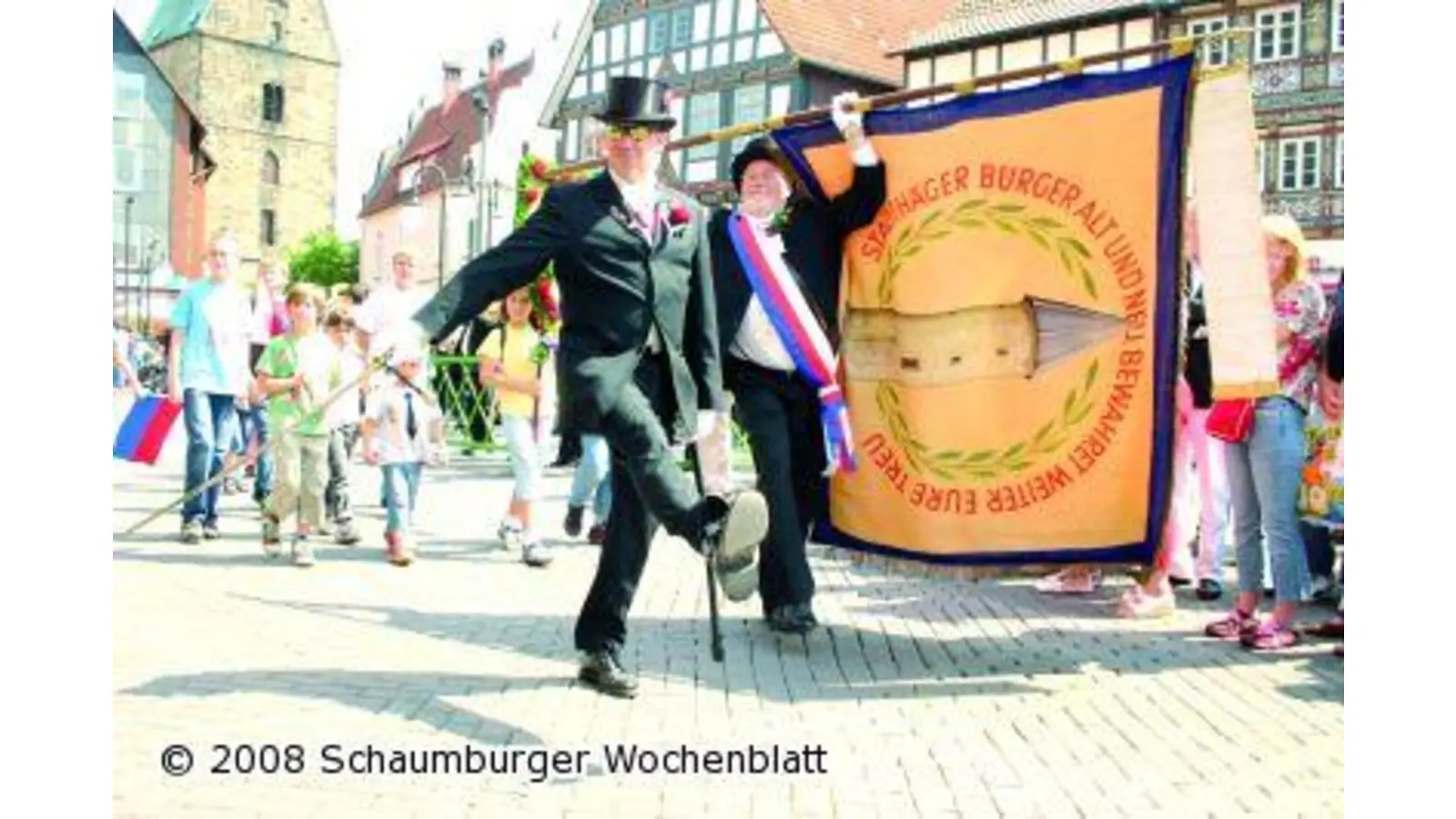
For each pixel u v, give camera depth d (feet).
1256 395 22.21
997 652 23.93
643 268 19.13
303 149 264.72
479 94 110.52
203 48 256.11
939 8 153.89
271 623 24.45
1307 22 113.29
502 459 61.36
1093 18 124.36
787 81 139.64
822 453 24.59
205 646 22.56
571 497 35.40
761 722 19.29
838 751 18.07
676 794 16.25
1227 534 34.68
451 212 100.07
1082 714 19.98
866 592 30.04
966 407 23.71
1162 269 22.29
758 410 23.63
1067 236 22.89
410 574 30.32
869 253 24.41
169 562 30.58
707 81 145.28
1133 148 22.39
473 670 21.66
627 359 19.06
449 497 46.65
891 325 24.29
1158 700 20.83
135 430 33.55
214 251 33.40
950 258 23.70
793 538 23.72
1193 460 29.71
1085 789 16.66
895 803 16.08
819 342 23.17
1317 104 112.57
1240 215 22.11
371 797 15.80
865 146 23.84
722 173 142.92
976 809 15.92
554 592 28.66
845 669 22.58
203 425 33.30
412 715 19.02
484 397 62.03
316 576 29.60
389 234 200.54
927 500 24.11
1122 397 22.71
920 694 21.03
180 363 33.42
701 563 33.06
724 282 23.56
